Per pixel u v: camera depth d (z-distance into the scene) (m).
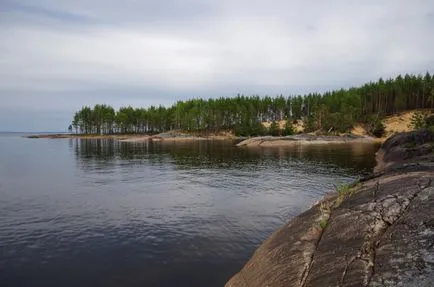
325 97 139.88
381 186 9.52
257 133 118.94
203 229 14.48
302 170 33.41
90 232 14.16
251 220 15.87
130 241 13.05
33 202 19.86
